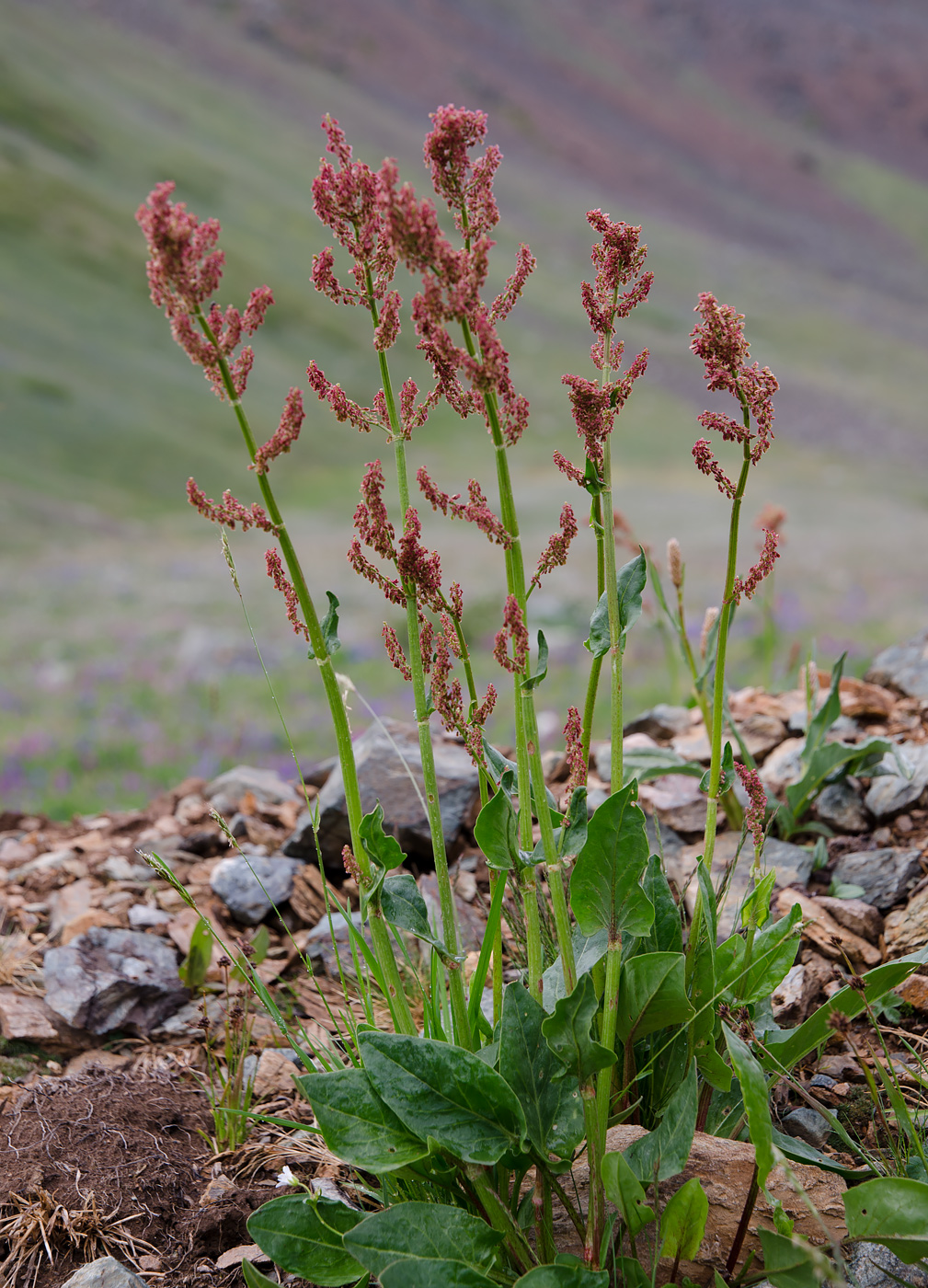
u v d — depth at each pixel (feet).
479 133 6.71
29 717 45.06
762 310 398.42
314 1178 9.69
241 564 104.01
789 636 51.65
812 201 596.29
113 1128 10.20
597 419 7.09
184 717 43.32
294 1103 10.87
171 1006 12.85
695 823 14.26
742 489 7.30
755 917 7.95
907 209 594.65
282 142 439.63
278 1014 9.11
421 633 7.73
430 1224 6.97
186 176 327.67
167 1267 8.85
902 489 216.54
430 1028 8.57
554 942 10.30
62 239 246.88
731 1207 7.72
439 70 645.10
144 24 559.79
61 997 12.41
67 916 14.88
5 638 66.85
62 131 317.83
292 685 49.90
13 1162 9.71
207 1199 9.48
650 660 47.70
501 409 6.81
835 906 12.10
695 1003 7.85
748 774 8.04
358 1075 7.42
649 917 7.14
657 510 156.46
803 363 345.51
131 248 255.29
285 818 18.19
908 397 319.88
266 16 630.33
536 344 300.81
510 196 472.44
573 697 41.52
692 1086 7.10
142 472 168.76
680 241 474.90
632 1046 7.93
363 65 625.82
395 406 7.32
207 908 14.96
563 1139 7.18
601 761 17.06
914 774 14.16
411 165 476.54
